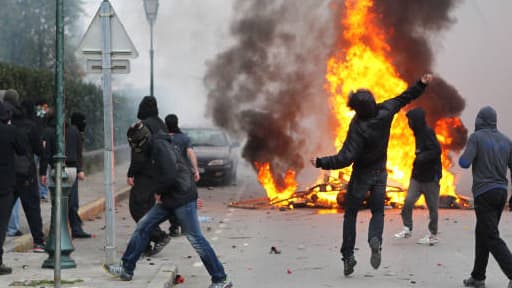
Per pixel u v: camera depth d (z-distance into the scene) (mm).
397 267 10039
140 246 8633
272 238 12664
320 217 15281
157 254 11133
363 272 9734
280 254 11141
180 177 8461
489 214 8477
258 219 15117
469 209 16328
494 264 10219
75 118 12695
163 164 8383
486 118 8617
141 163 10844
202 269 10031
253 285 9008
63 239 9516
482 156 8516
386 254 11000
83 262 10156
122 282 8531
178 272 9812
